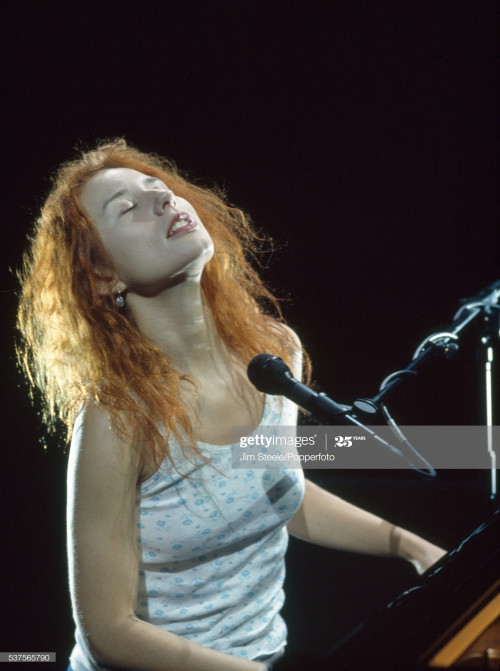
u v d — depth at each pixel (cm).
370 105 1488
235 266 636
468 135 1469
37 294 561
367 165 1509
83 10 1395
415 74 1465
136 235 507
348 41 1461
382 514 1090
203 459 510
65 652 1017
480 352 673
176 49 1445
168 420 495
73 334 529
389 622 388
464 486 1120
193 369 544
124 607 478
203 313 563
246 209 1531
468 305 617
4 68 1404
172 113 1476
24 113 1424
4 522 1262
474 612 373
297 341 650
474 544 444
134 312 540
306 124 1500
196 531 516
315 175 1518
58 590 1134
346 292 1531
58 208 543
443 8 1423
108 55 1427
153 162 627
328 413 431
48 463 1368
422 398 1400
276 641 567
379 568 982
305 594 935
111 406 479
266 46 1462
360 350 1514
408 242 1515
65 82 1427
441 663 348
